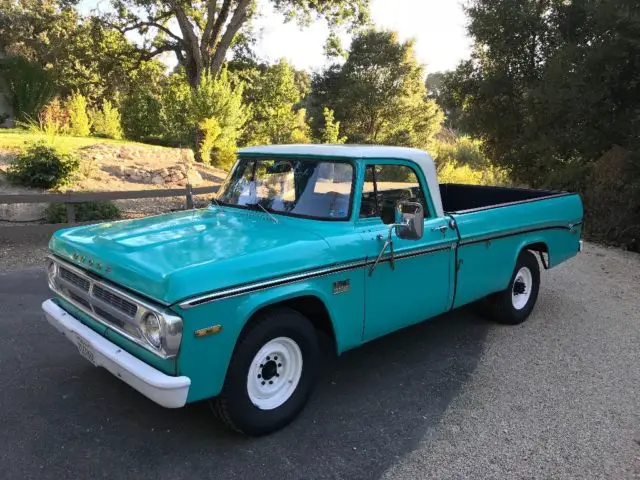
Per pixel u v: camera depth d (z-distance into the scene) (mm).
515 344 5289
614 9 11523
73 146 14922
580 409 4047
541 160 14977
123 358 3045
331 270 3590
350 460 3303
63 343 4797
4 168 11945
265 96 32844
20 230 8398
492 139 17531
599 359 4992
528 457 3418
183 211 4539
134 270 3041
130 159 14992
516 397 4199
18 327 5113
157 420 3639
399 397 4125
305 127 38125
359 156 3939
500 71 16344
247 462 3229
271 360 3453
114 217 10219
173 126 22156
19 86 20922
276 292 3281
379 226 4039
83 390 3988
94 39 30484
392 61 40719
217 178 16094
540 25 15320
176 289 2848
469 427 3738
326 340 5195
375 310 4004
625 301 6945
